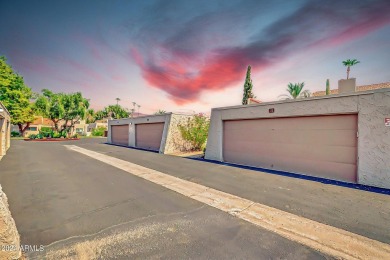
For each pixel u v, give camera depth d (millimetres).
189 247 3139
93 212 4453
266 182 6988
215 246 3166
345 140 7301
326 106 7613
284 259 2846
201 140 17328
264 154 9719
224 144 11664
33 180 7141
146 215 4309
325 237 3443
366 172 6656
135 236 3467
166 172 8531
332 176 7562
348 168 7199
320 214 4371
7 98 32656
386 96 6328
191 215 4320
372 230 3680
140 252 3012
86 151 16250
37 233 3555
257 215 4324
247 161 10445
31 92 37844
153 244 3225
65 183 6770
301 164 8414
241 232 3609
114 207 4738
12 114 34156
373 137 6555
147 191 5945
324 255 2943
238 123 10969
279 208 4703
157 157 13055
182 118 17156
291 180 7270
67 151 16125
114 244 3225
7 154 14031
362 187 6410
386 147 6312
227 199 5293
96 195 5578
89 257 2895
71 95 37219
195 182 6961
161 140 16828
